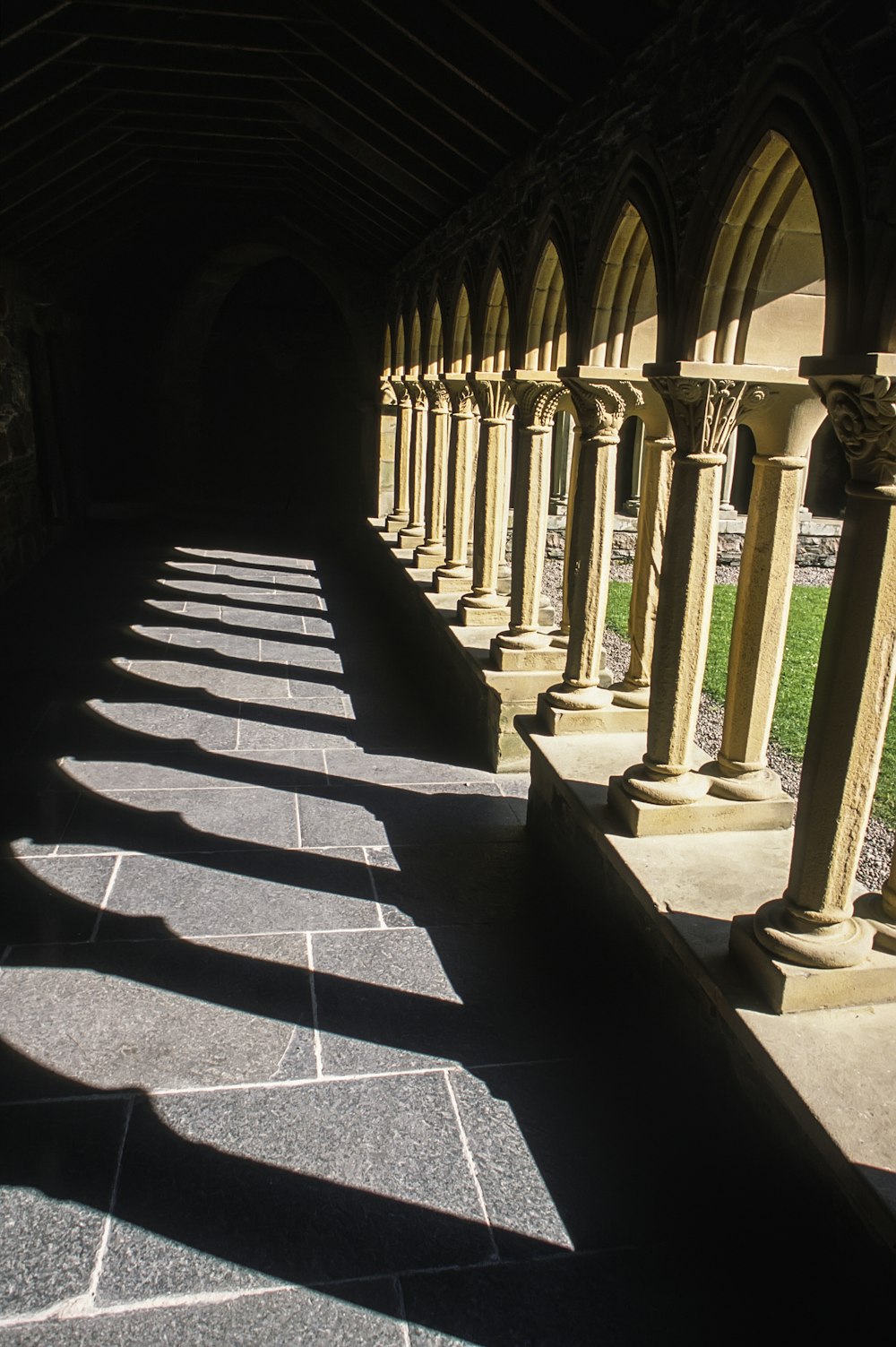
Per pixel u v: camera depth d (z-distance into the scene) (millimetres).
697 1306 2361
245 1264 2451
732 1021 2637
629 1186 2717
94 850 4543
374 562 11023
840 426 2361
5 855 4473
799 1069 2391
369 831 4836
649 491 4473
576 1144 2865
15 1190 2645
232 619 8883
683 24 3188
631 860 3365
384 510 12086
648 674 4723
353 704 6719
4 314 9500
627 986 3596
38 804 5008
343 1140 2855
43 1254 2463
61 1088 3025
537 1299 2379
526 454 5422
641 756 4379
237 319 15164
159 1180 2693
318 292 15102
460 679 6348
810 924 2645
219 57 6664
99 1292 2367
